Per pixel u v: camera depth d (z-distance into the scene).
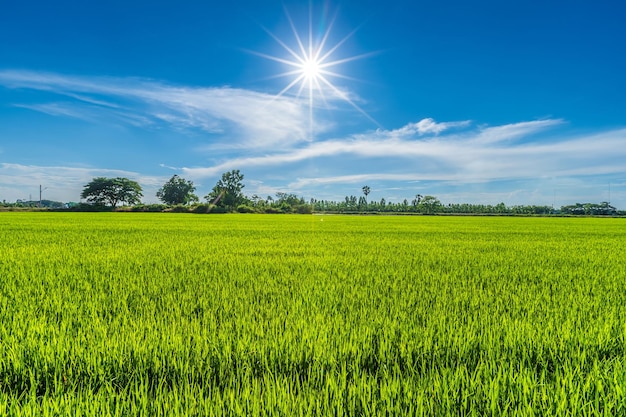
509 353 3.06
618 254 11.04
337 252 10.88
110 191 108.06
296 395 2.37
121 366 2.75
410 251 11.34
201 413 2.09
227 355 2.86
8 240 14.34
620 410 2.17
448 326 3.69
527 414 2.12
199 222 35.34
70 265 7.91
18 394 2.50
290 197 111.56
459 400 2.31
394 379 2.50
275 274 6.96
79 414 2.10
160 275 6.71
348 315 4.12
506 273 7.34
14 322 3.73
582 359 2.90
